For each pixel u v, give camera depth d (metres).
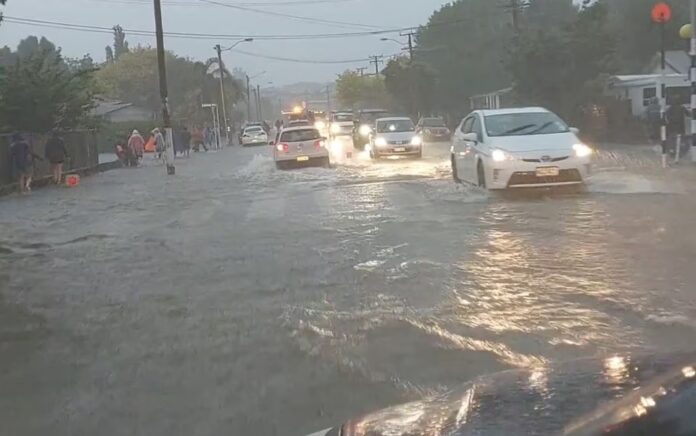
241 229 13.57
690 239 10.43
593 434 2.46
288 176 25.25
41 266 11.20
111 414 5.45
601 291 7.90
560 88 39.91
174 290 9.06
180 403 5.58
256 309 7.95
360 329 7.04
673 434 2.31
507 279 8.63
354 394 5.54
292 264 10.13
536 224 12.34
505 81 69.50
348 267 9.72
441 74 74.81
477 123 17.44
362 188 19.56
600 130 37.50
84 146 34.75
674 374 2.77
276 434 4.99
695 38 20.92
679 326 6.62
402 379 5.76
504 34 69.69
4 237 14.43
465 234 11.70
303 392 5.64
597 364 3.31
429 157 32.66
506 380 3.35
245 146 64.62
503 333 6.68
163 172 32.72
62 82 32.53
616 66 41.66
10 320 8.11
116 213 17.52
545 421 2.71
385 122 33.00
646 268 8.84
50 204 20.61
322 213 15.09
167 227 14.50
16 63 32.03
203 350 6.73
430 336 6.71
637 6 54.91
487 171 15.92
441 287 8.41
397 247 10.91
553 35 40.38
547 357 6.02
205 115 88.31
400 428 2.99
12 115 30.88
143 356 6.67
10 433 5.20
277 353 6.53
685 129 23.11
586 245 10.39
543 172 15.38
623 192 15.77
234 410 5.39
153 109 102.75
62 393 5.90
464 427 2.84
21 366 6.58
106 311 8.27
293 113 76.94
